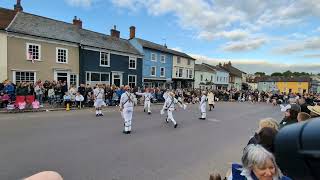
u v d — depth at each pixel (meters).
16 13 24.50
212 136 10.69
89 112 17.23
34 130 10.34
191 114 18.83
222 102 35.66
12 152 7.20
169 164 6.70
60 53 25.50
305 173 1.04
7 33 21.30
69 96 18.77
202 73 54.50
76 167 6.20
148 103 18.09
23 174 5.61
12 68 21.72
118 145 8.45
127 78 34.16
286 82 84.31
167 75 42.88
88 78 28.58
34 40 23.20
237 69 77.88
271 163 2.44
